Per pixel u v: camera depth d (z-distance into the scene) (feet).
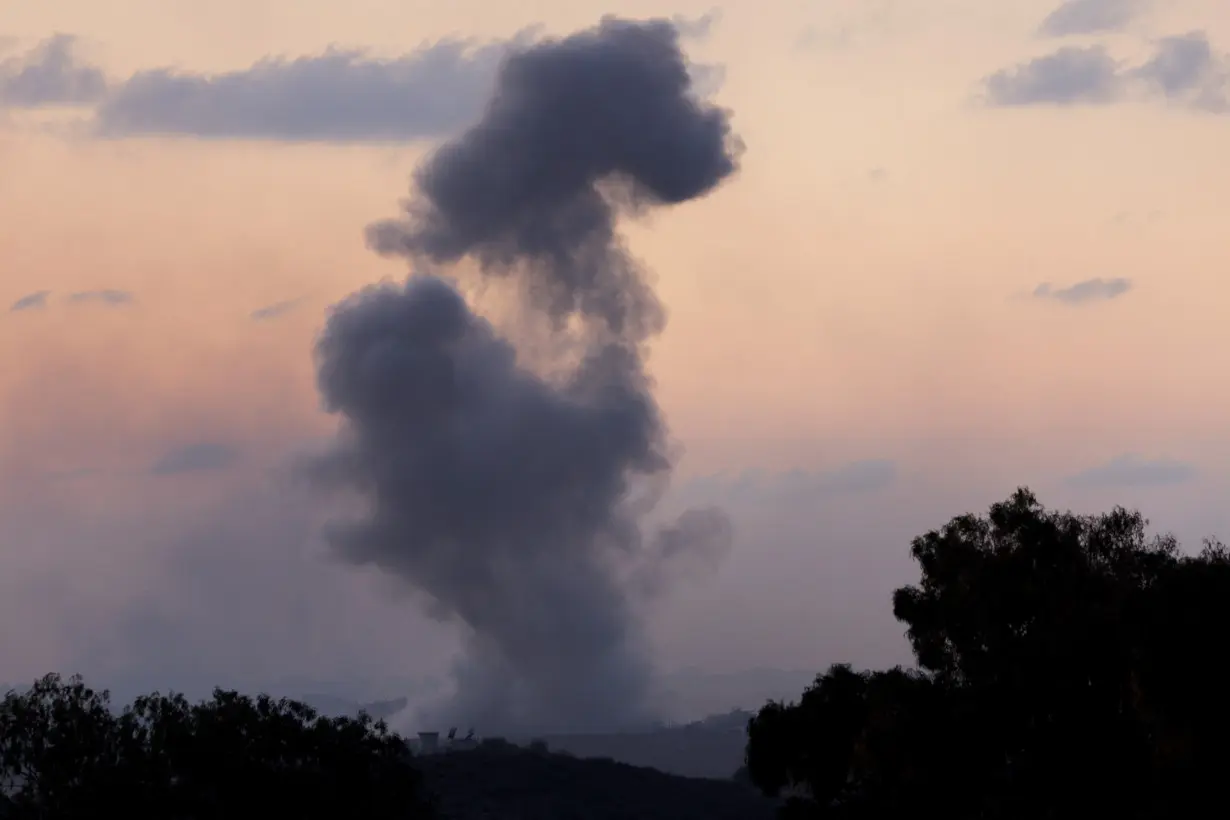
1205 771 617.62
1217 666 620.08
